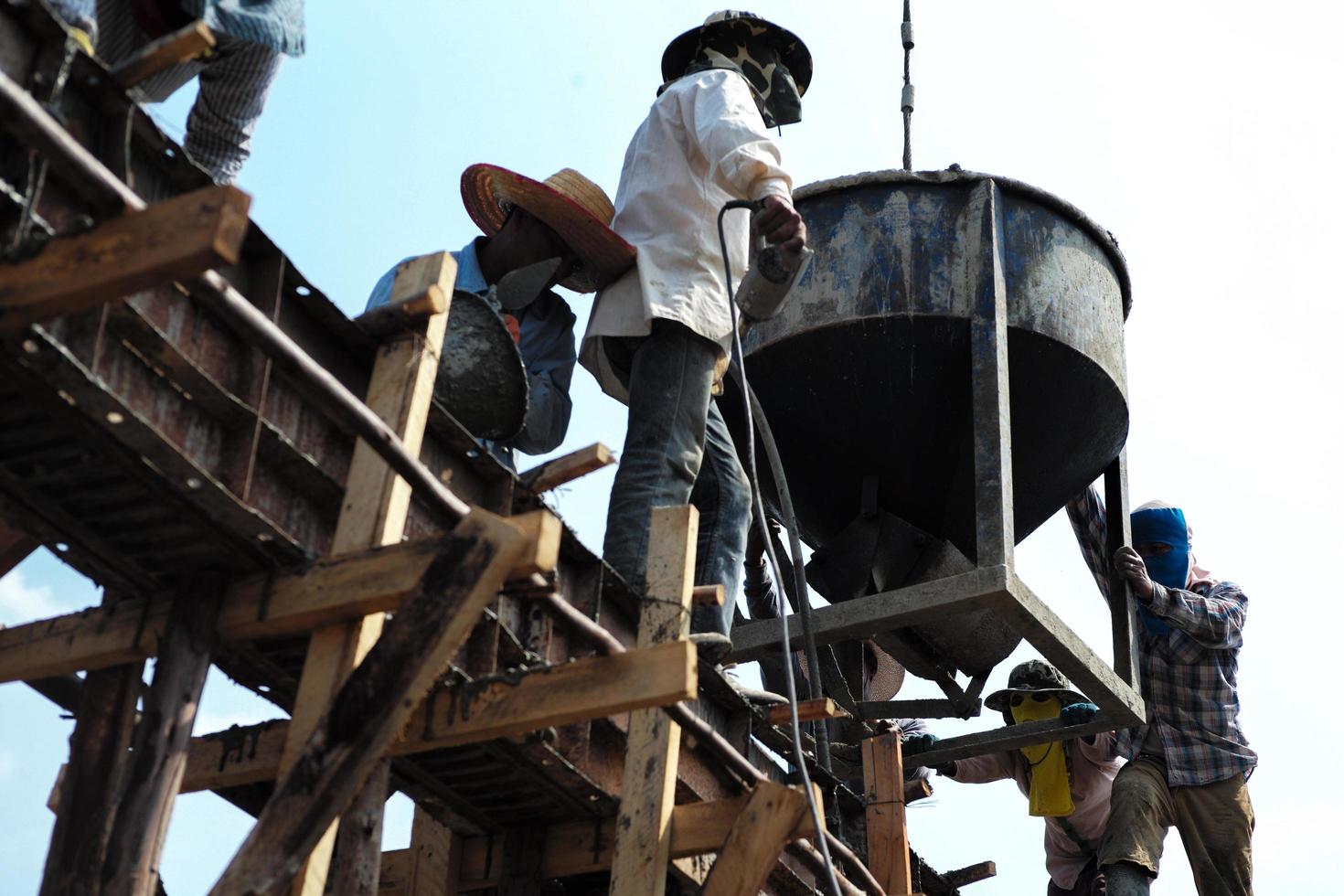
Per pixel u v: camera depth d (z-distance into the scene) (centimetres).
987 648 777
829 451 749
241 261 358
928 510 758
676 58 650
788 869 545
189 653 357
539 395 579
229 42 402
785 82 642
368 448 371
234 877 314
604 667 380
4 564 411
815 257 731
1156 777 777
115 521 353
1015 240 740
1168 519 821
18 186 297
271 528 348
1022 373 734
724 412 753
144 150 329
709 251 559
